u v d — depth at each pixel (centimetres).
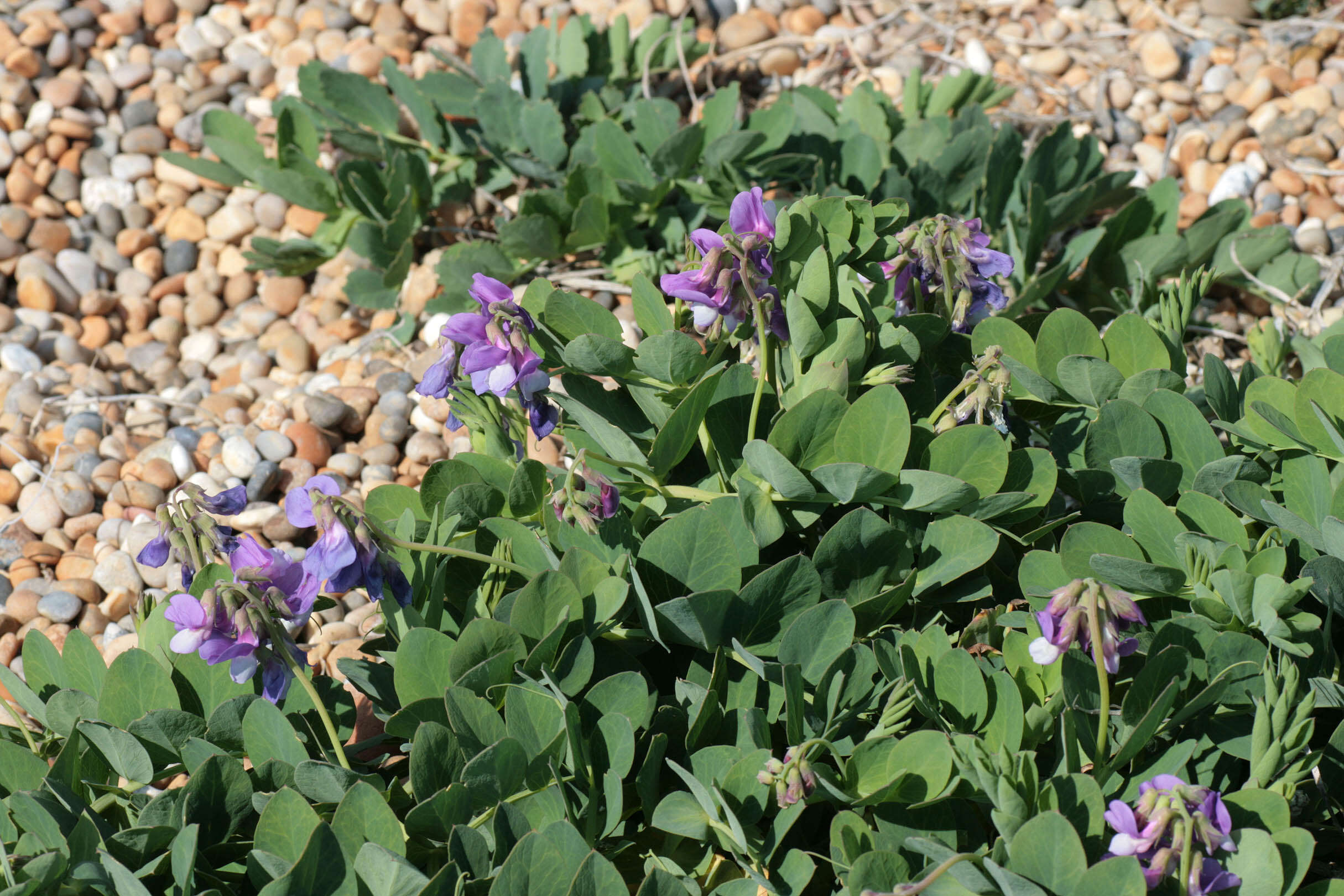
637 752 106
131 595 121
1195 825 99
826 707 105
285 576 103
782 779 101
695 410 108
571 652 105
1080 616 101
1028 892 99
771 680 104
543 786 104
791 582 105
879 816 103
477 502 109
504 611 106
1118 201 141
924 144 139
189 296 146
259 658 102
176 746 105
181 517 105
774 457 106
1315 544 106
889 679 105
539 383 106
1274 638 104
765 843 103
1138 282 129
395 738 108
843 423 107
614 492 105
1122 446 110
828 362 109
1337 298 134
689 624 105
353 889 101
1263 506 106
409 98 142
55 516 124
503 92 135
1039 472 108
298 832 101
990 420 113
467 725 103
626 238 133
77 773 105
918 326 112
